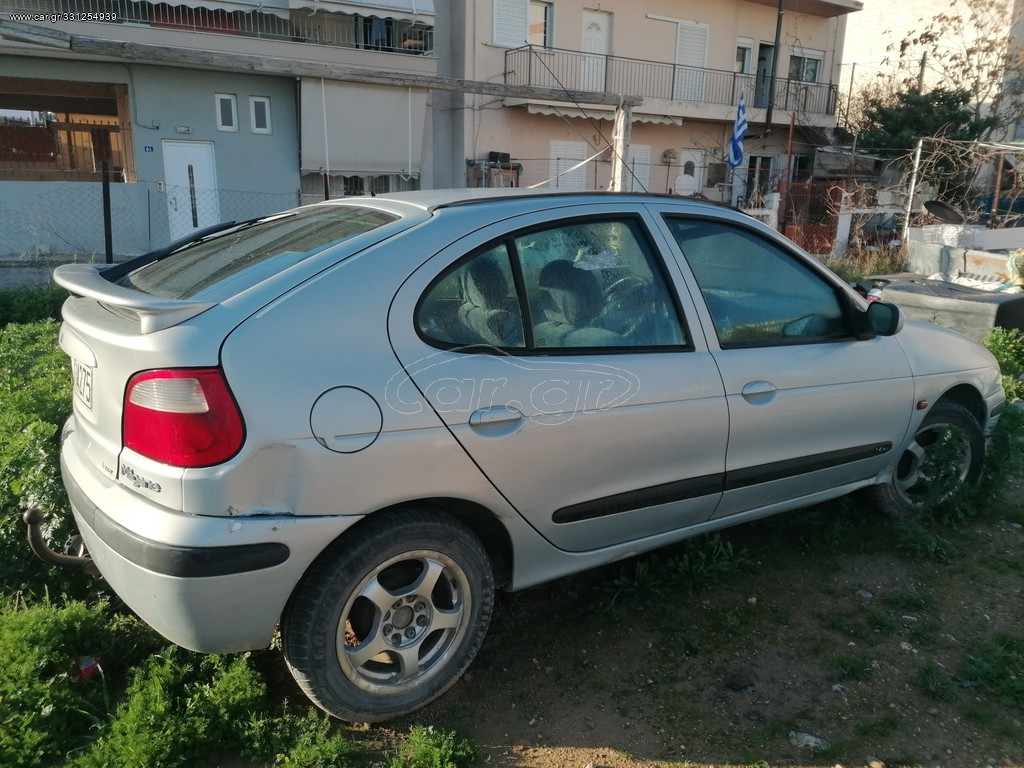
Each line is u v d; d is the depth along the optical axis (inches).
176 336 86.6
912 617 131.0
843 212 714.8
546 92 471.5
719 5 982.4
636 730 104.1
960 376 160.1
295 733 99.2
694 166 1018.7
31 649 103.4
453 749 97.4
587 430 108.7
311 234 111.1
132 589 90.4
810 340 136.2
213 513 85.7
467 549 103.7
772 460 131.0
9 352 215.2
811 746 101.5
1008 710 109.1
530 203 113.6
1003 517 170.2
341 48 684.7
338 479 90.5
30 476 129.7
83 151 639.8
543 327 108.5
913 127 1023.0
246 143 686.5
